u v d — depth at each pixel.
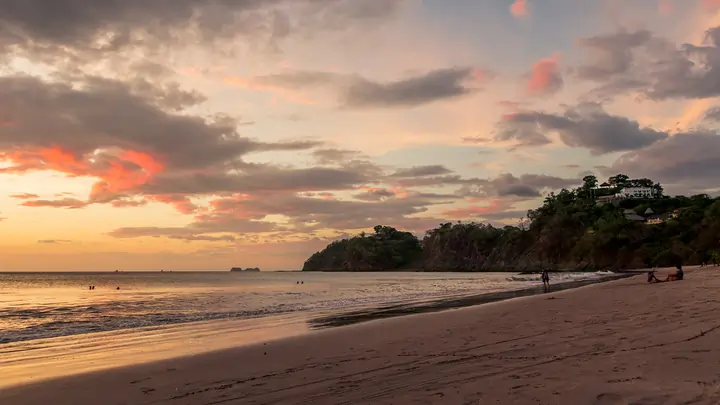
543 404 6.05
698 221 139.00
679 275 34.34
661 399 5.90
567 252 174.88
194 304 37.47
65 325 23.89
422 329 15.05
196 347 14.88
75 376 9.82
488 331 13.41
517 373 7.89
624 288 30.27
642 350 9.03
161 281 125.56
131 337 18.16
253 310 30.67
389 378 8.32
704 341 9.55
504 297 32.56
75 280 140.25
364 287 70.31
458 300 31.86
